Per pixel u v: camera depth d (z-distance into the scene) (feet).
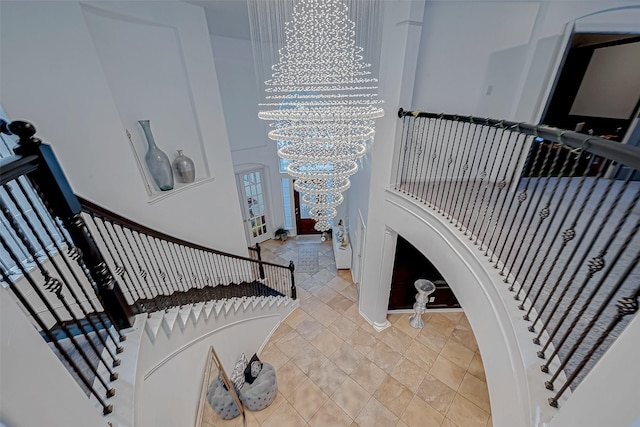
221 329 10.21
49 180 4.42
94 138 7.97
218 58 17.28
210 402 9.71
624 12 9.25
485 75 10.78
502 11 9.78
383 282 13.71
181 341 7.42
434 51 10.30
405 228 10.78
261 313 13.74
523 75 10.74
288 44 6.95
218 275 13.82
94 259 5.14
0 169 3.08
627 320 4.85
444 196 10.91
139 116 9.75
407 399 11.60
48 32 6.78
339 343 14.28
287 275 19.86
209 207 12.68
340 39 6.87
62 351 3.90
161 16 9.57
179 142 11.25
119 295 5.54
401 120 10.17
